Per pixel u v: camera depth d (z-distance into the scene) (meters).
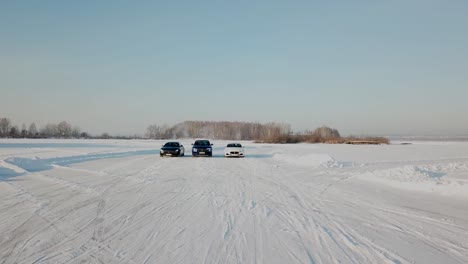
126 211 7.94
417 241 5.84
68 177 14.15
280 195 10.38
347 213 8.00
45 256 4.95
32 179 13.45
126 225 6.73
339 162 21.84
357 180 14.10
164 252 5.17
